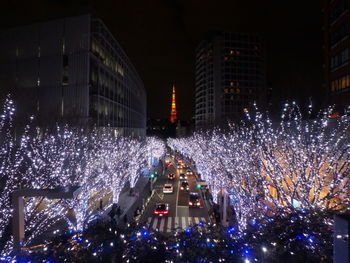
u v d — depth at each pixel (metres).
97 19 30.97
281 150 13.00
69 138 19.41
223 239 5.41
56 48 29.02
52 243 5.23
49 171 16.50
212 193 26.00
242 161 15.30
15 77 29.69
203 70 106.62
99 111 30.92
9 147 16.98
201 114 109.00
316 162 9.70
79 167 18.72
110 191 29.30
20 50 29.89
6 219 12.38
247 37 94.94
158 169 55.44
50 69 28.95
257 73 94.50
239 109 91.81
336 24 30.11
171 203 27.81
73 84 28.28
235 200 16.11
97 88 30.23
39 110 24.48
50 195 6.18
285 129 14.63
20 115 20.42
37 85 29.08
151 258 4.80
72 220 17.94
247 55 94.50
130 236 5.48
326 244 3.95
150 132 176.25
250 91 93.50
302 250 4.05
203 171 33.28
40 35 29.52
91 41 29.14
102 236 5.31
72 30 28.72
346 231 2.58
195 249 5.04
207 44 102.94
